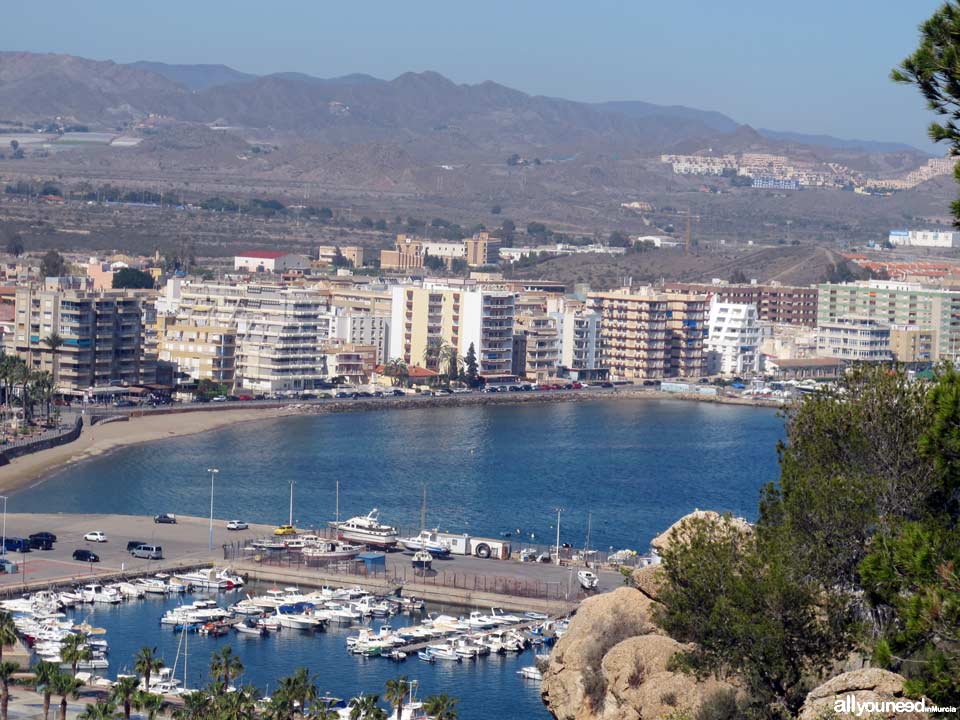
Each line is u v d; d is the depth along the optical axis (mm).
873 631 105312
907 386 111062
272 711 194750
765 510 116438
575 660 130000
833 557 108000
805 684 108000
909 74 79062
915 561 79812
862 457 110438
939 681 78750
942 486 104250
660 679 119438
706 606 111688
